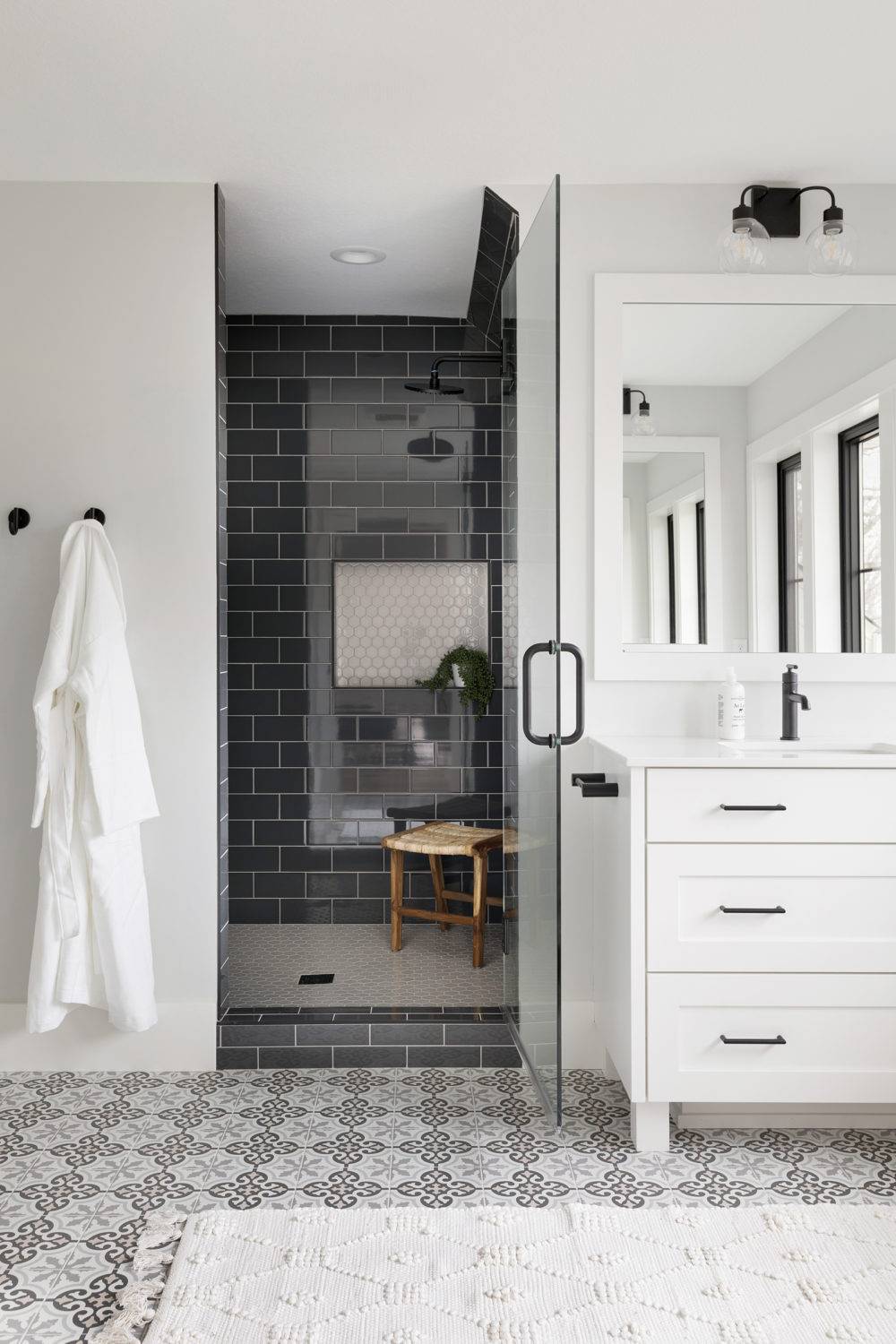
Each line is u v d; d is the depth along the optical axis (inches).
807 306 120.7
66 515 120.6
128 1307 73.5
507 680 128.6
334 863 178.1
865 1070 98.7
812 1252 80.7
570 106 103.3
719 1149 100.1
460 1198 89.9
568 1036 121.0
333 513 177.3
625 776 100.7
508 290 128.4
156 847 120.8
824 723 121.4
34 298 120.6
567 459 121.3
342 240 139.5
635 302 120.5
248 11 87.3
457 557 177.8
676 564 121.1
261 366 176.7
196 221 120.3
